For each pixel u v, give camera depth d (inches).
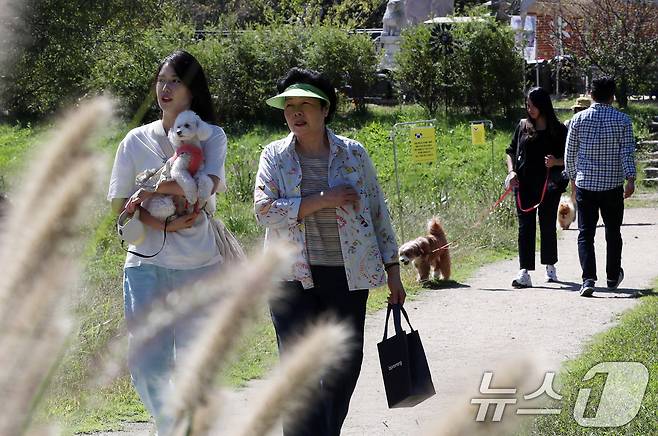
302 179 286.7
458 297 571.8
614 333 440.1
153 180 265.7
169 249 271.3
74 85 933.8
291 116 287.7
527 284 599.8
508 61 1713.8
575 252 753.0
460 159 1306.6
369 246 285.1
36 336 35.3
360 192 288.2
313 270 282.5
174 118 274.5
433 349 442.0
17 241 35.1
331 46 1758.1
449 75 1732.3
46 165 35.7
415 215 845.8
